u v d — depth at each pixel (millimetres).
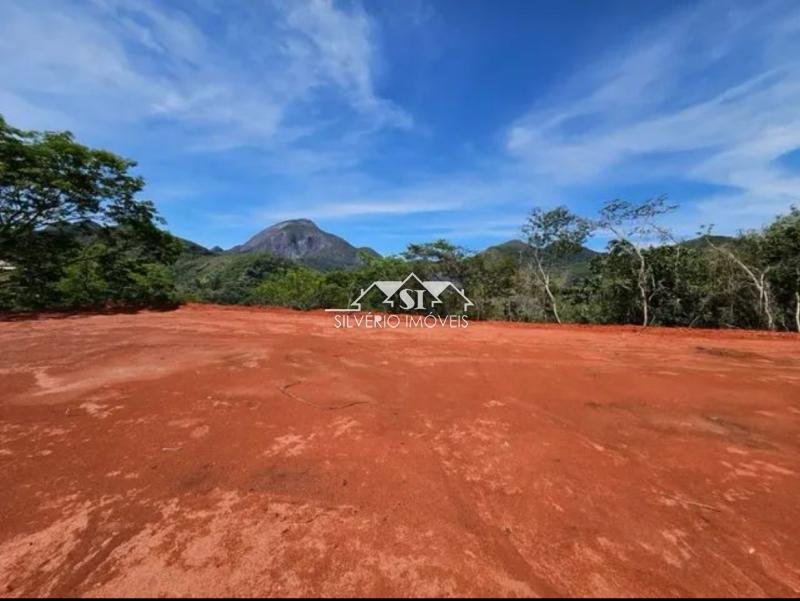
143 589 1925
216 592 1903
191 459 3186
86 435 3621
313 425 3834
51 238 13414
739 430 3840
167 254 15625
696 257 12578
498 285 15773
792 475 3023
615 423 3984
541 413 4227
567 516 2494
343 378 5430
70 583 1971
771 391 4980
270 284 20391
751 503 2664
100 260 14414
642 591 1928
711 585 1973
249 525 2385
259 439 3533
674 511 2564
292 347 7324
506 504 2615
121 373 5559
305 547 2201
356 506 2578
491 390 4996
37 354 6680
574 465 3127
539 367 6137
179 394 4695
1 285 13031
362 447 3391
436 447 3412
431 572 2029
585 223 14070
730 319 11906
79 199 12922
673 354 7129
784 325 11375
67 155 12367
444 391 4941
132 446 3404
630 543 2258
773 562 2131
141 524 2404
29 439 3547
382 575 2008
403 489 2779
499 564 2088
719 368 6109
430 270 16297
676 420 4074
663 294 12844
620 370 5969
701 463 3182
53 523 2418
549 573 2031
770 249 11242
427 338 8672
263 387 4961
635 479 2938
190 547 2205
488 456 3264
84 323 10180
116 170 13383
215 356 6555
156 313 12305
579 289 14883
